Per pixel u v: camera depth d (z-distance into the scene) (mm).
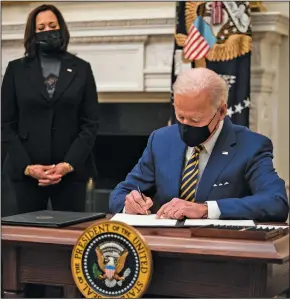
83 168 3068
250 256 1517
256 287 1550
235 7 4020
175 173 2023
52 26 3113
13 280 1787
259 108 4250
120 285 1589
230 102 4039
